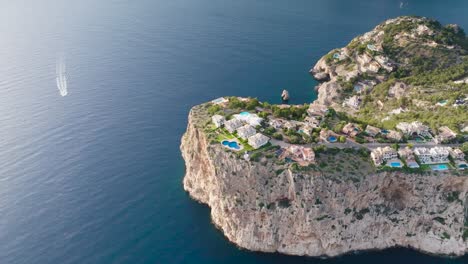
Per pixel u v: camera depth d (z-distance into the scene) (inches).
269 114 5802.2
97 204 5388.8
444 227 4872.0
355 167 4827.8
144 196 5551.2
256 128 5349.4
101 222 5132.9
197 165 5457.7
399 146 5265.8
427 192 4877.0
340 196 4714.6
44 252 4736.7
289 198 4805.6
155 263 4643.2
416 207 4918.8
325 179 4675.2
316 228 4751.5
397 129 5644.7
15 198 5433.1
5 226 5044.3
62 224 5093.5
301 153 4909.0
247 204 4877.0
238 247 4923.7
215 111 5743.1
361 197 4790.8
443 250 4867.1
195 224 5172.2
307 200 4697.3
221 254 4805.6
